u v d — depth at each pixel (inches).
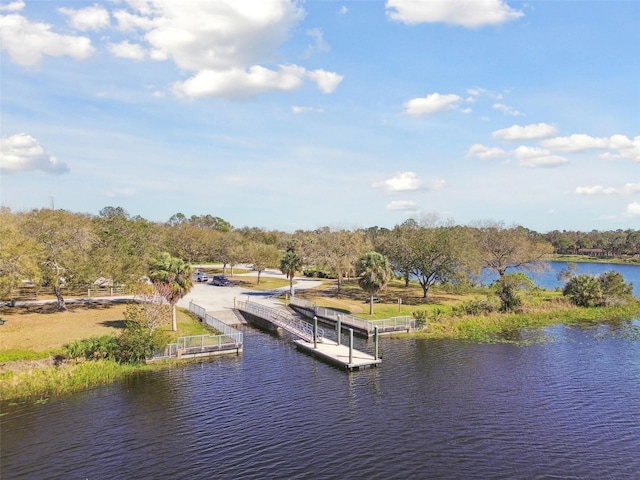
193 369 1498.5
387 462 927.0
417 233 2770.7
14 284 1809.8
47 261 2090.3
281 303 2662.4
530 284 2674.7
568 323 2274.9
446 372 1499.8
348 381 1411.2
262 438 1028.5
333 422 1114.7
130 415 1136.8
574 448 991.0
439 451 974.4
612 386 1373.0
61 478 856.9
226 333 1806.1
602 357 1673.2
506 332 2071.9
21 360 1389.0
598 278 2800.2
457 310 2340.1
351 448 984.9
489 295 2506.2
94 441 1000.2
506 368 1542.8
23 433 1031.0
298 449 979.3
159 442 1002.1
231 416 1144.2
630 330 2126.0
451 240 2610.7
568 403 1241.4
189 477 866.1
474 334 2018.9
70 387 1299.2
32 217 2188.7
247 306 2352.4
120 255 2343.8
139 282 1716.3
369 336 1956.2
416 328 2068.2
